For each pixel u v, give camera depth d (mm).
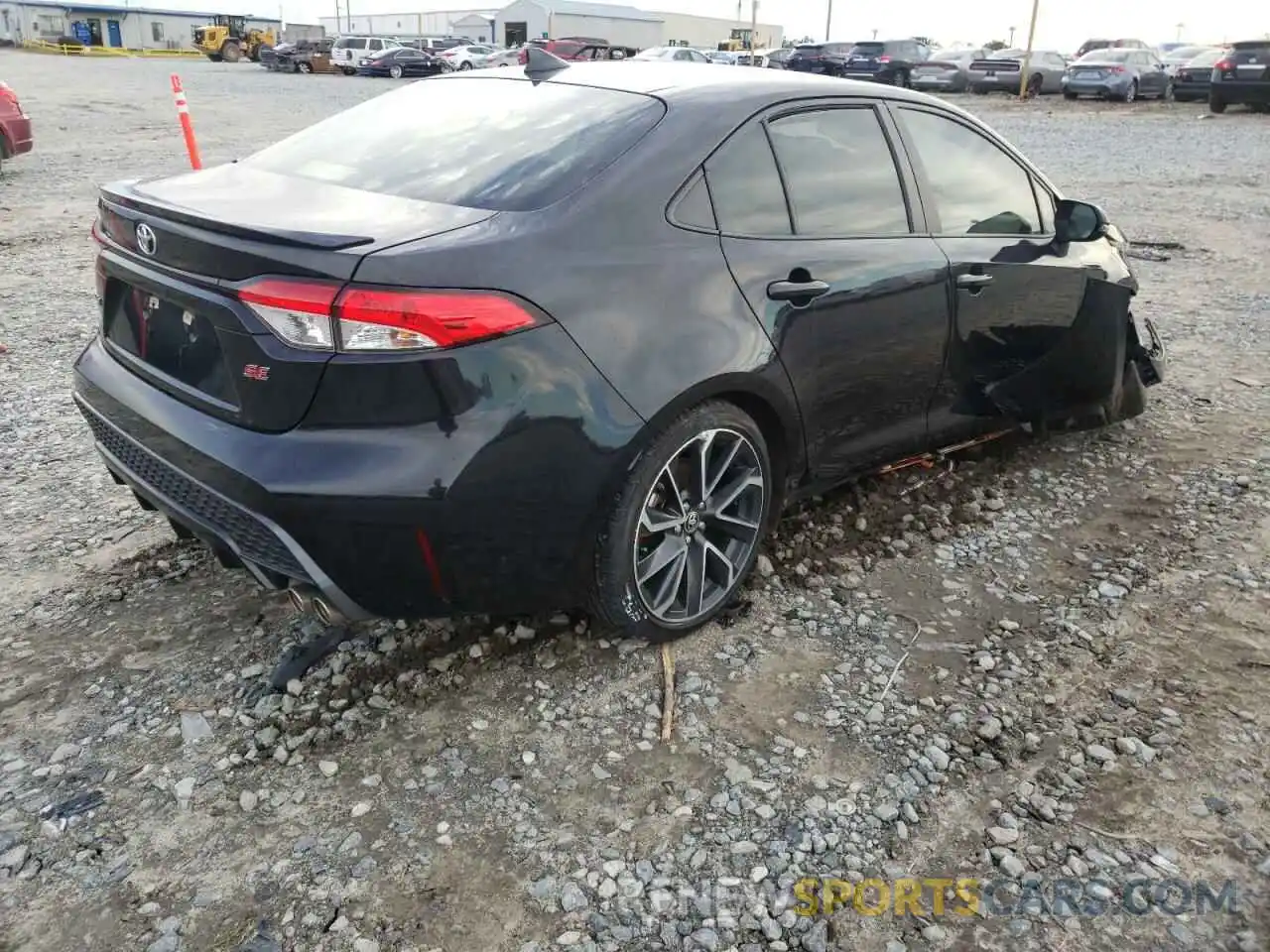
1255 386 5402
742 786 2463
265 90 28719
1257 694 2840
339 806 2377
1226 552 3631
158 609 3141
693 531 2930
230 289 2350
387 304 2232
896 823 2363
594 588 2752
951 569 3498
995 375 3895
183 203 2604
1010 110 25312
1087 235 3967
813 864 2246
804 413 3127
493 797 2414
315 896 2135
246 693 2752
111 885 2154
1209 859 2275
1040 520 3875
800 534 3689
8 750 2527
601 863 2234
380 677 2826
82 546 3520
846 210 3281
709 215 2852
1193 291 7535
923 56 32188
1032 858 2270
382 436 2311
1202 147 16969
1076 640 3094
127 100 23844
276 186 2855
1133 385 4641
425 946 2025
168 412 2592
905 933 2082
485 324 2322
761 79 3230
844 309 3158
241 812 2354
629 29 75938
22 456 4266
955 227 3686
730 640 3057
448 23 95875
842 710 2748
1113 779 2510
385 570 2396
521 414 2381
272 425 2369
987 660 2973
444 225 2475
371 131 3205
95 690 2756
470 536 2406
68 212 10000
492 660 2912
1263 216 10734
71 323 6266
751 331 2850
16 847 2238
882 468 3670
